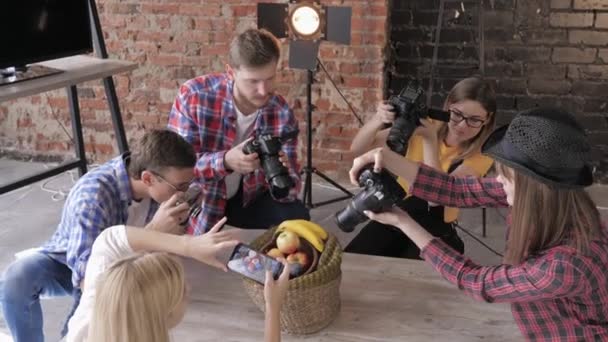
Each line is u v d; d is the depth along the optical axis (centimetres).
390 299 170
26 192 370
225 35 373
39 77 271
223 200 248
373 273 182
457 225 304
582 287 128
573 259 127
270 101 243
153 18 378
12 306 187
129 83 394
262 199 255
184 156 175
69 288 197
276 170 199
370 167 172
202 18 372
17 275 188
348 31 300
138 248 160
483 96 231
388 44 365
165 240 159
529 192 130
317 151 383
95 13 312
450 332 156
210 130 238
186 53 381
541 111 132
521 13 350
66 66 295
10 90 252
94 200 178
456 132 236
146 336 110
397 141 211
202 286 177
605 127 361
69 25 297
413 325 159
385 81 368
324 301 153
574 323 136
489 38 359
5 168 406
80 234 176
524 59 359
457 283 144
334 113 373
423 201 242
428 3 359
